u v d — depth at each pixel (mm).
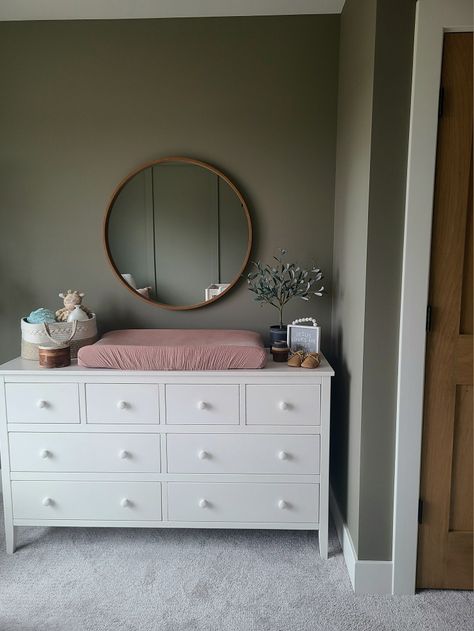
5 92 2311
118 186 2314
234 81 2273
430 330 1714
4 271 2418
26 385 1963
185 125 2303
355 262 1875
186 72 2275
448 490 1781
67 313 2180
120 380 1941
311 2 2135
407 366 1709
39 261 2408
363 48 1757
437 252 1685
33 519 2033
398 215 1672
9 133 2334
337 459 2266
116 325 2432
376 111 1632
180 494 1999
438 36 1567
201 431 1960
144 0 2104
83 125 2320
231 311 2408
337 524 2207
